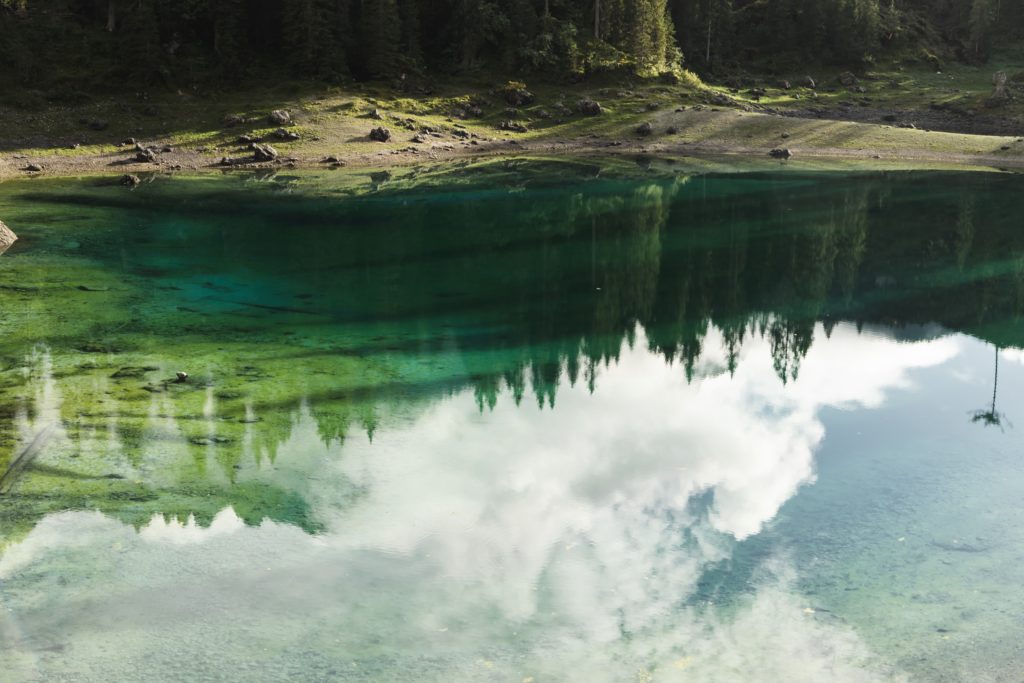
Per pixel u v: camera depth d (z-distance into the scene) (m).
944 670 6.62
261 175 43.53
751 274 23.78
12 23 56.91
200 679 6.60
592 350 16.67
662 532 9.07
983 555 8.38
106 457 10.69
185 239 27.03
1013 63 90.06
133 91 54.72
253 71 60.88
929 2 101.50
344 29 64.75
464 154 52.72
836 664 6.73
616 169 47.47
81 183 39.50
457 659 6.84
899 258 25.70
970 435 11.93
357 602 7.66
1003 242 27.80
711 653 6.89
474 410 12.95
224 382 13.70
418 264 24.31
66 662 6.80
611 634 7.17
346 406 12.84
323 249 26.09
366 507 9.58
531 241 28.12
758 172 46.28
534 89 66.19
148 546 8.59
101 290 19.86
